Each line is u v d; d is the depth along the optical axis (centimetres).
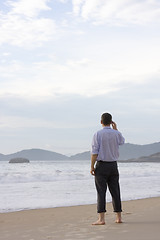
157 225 381
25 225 436
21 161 10550
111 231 349
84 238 315
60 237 329
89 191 936
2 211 593
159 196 838
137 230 348
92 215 531
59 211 591
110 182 430
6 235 356
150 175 1756
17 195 831
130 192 931
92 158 424
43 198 780
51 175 1479
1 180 1248
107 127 432
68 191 929
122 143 434
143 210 562
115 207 421
